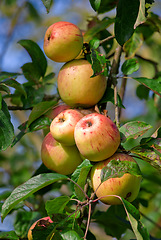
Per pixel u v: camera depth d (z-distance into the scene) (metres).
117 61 1.06
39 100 1.11
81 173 0.88
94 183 0.89
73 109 0.95
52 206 0.90
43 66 1.14
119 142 0.89
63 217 0.89
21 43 1.11
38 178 0.88
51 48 0.95
